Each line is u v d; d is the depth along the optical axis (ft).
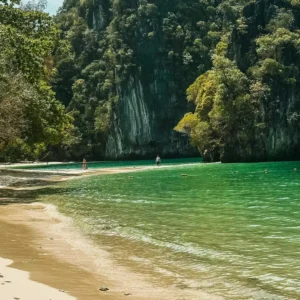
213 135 250.78
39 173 176.96
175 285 30.60
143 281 31.53
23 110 118.21
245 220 55.31
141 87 375.45
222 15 404.16
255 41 275.18
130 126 374.43
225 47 282.15
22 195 96.73
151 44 382.83
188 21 403.54
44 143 151.33
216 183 110.01
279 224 52.03
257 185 102.27
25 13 112.88
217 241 43.57
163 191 94.27
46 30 117.70
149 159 374.43
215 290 29.40
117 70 377.91
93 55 423.23
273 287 29.71
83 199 84.89
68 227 54.34
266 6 294.87
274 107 249.96
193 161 286.87
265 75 256.11
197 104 265.54
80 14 463.42
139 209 68.18
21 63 100.73
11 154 224.74
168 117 376.68
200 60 381.19
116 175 157.58
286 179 117.70
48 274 32.68
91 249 41.88
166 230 49.80
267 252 38.88
